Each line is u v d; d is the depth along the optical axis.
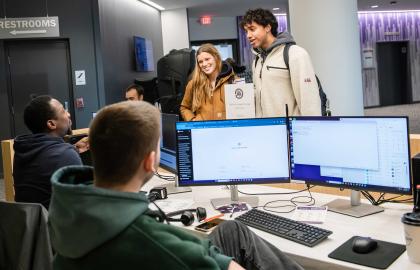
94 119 1.03
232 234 1.52
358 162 1.84
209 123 2.14
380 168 1.79
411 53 13.11
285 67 2.72
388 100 13.16
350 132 1.85
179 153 2.18
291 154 2.06
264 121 2.09
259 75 2.89
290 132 2.05
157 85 6.23
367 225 1.73
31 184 2.11
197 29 10.34
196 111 3.34
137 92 5.21
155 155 1.05
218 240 1.51
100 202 0.91
